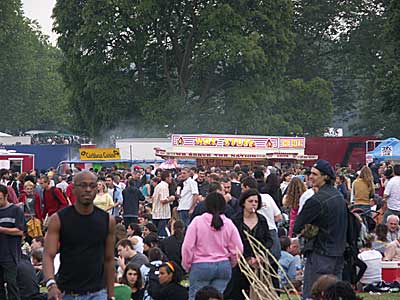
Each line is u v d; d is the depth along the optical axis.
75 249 10.24
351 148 67.94
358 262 15.02
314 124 88.94
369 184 26.94
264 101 83.56
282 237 19.27
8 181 35.00
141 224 28.78
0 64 123.31
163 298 15.38
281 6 85.62
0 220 16.94
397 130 95.62
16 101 127.31
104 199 29.08
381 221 25.83
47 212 27.14
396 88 66.38
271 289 13.22
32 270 17.28
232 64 81.38
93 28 80.50
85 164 60.97
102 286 10.41
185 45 85.06
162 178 29.98
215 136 59.00
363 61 97.06
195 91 86.56
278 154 58.41
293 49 87.44
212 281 13.98
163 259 18.88
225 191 23.61
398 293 18.97
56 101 143.50
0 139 83.44
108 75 82.31
